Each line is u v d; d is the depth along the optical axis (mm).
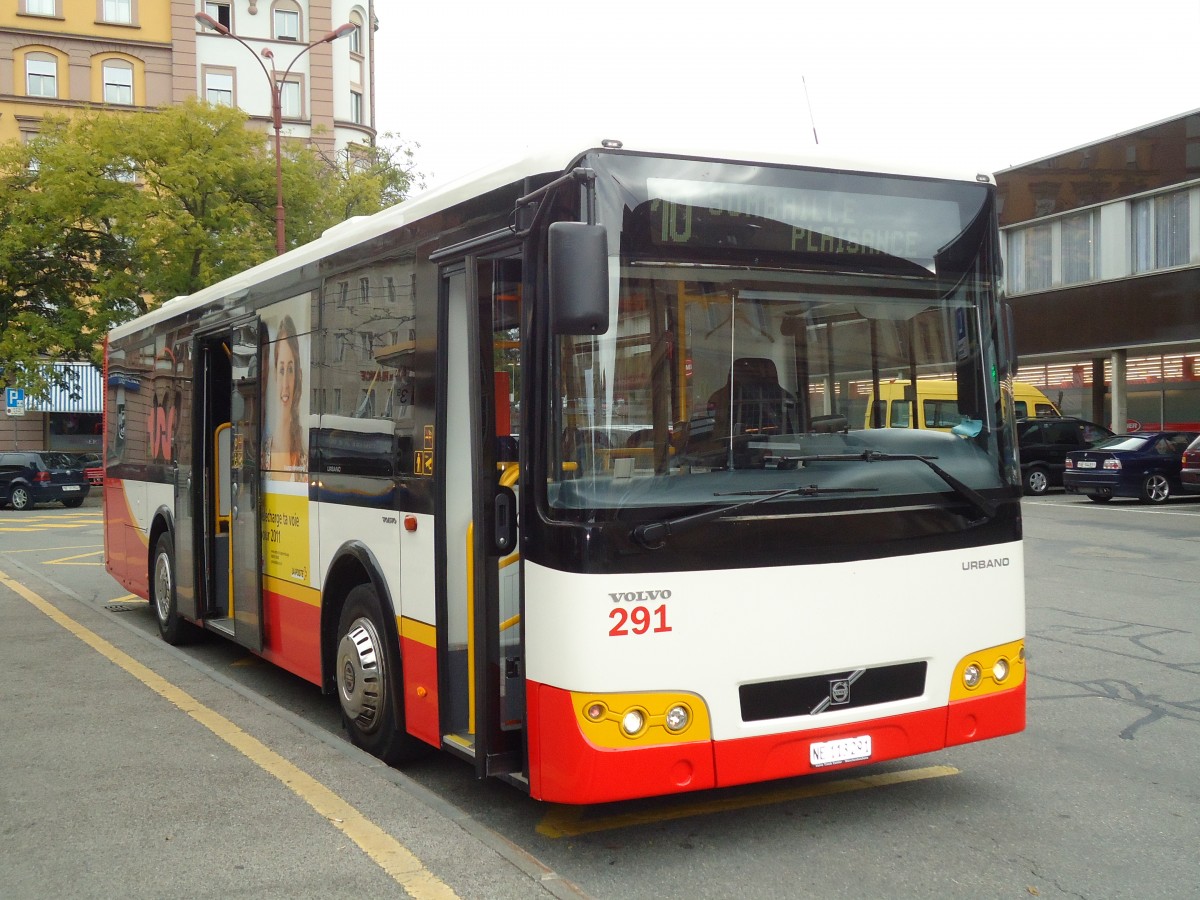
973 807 5363
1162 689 7691
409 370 5672
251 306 7895
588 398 4414
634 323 4473
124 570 11555
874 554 4785
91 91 45156
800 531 4637
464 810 5410
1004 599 5121
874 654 4770
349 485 6344
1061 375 31203
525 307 4613
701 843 4926
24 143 38719
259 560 7707
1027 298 30203
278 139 25953
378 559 6008
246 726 6848
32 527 24078
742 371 4625
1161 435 22984
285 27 47906
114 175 30812
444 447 5348
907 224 5027
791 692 4664
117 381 11922
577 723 4359
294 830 4980
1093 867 4629
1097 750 6305
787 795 5566
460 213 5230
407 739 5988
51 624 11148
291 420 7203
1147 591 11828
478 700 4914
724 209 4660
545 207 4520
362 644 6184
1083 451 23125
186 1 46281
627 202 4500
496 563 4930
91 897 4297
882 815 5258
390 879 4426
